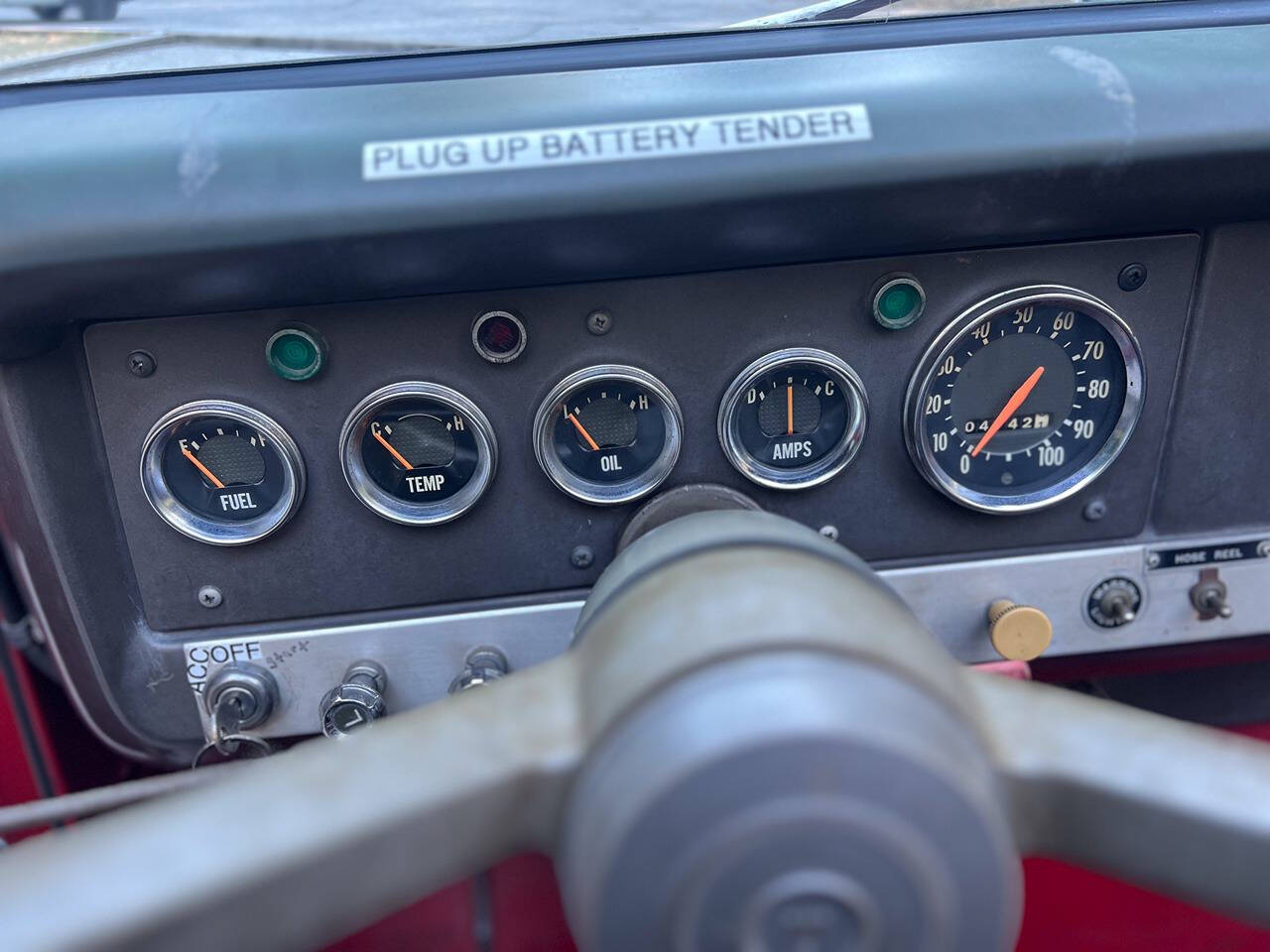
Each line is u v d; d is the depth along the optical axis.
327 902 0.19
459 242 0.32
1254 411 0.40
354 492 0.37
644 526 0.37
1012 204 0.34
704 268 0.35
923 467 0.39
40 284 0.31
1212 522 0.42
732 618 0.21
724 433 0.38
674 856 0.18
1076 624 0.43
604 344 0.37
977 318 0.37
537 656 0.40
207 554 0.38
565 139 0.32
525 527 0.39
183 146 0.32
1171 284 0.38
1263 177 0.34
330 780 0.19
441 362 0.36
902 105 0.33
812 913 0.18
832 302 0.37
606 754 0.20
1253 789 0.20
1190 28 0.36
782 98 0.33
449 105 0.33
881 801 0.18
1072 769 0.20
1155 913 0.48
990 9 0.37
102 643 0.38
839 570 0.24
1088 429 0.40
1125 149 0.33
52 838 0.19
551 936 0.48
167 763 0.42
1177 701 0.49
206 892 0.18
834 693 0.19
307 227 0.31
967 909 0.19
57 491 0.36
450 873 0.20
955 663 0.23
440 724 0.21
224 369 0.36
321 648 0.40
